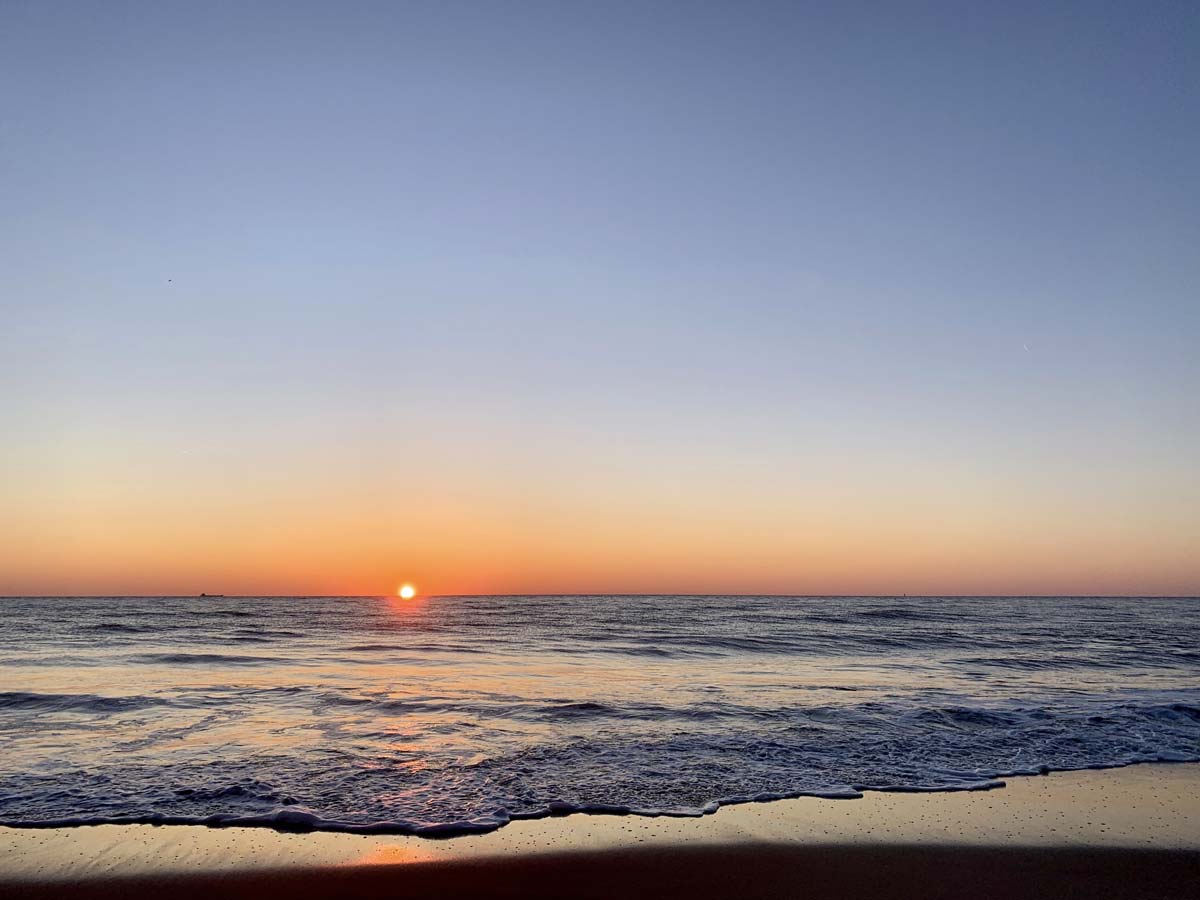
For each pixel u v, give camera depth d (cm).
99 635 3394
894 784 934
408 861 681
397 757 1043
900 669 2170
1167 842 745
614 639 3312
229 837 734
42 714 1351
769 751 1090
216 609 7188
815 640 3238
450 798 863
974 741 1161
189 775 942
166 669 2066
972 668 2208
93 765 988
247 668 2108
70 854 687
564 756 1056
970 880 652
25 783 903
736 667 2212
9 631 3628
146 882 631
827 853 709
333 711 1391
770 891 627
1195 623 5147
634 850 713
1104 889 636
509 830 764
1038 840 747
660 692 1652
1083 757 1074
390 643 3031
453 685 1752
